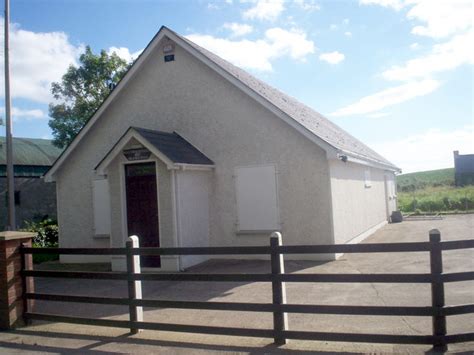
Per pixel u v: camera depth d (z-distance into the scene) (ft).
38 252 24.97
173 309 27.71
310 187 41.88
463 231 60.44
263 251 20.16
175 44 48.11
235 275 20.52
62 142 96.63
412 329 21.18
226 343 20.42
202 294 30.81
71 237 53.83
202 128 46.62
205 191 44.91
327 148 40.14
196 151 46.09
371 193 66.69
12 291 24.84
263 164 43.78
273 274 19.89
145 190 42.55
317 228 41.63
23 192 96.73
